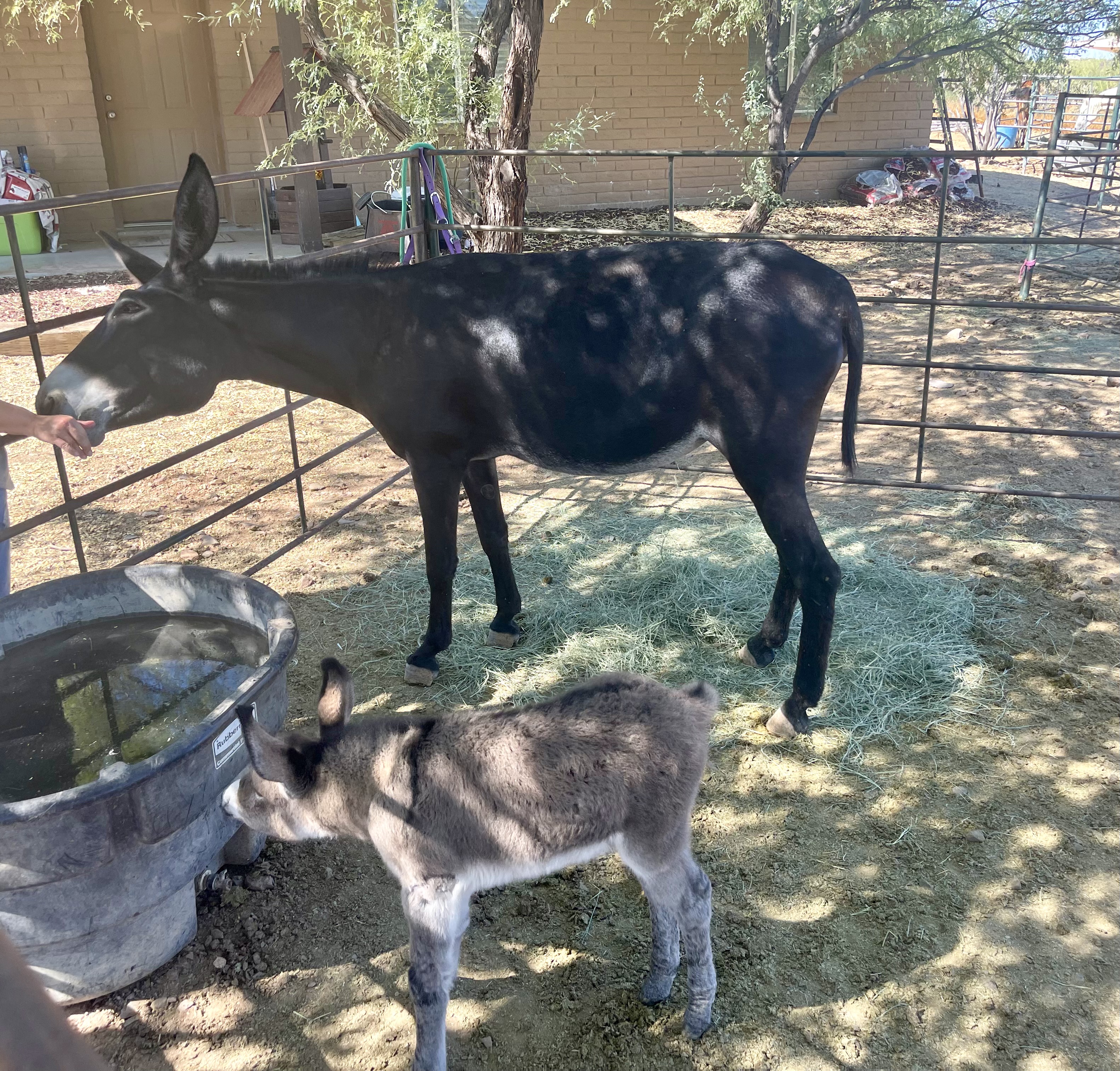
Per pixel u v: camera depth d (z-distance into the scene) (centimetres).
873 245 1305
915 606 447
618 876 314
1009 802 335
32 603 327
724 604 454
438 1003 233
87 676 318
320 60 999
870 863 312
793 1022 260
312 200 1055
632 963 281
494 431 377
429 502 390
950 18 1216
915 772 351
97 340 357
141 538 550
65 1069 60
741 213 1451
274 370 385
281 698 297
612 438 362
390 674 420
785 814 334
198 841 265
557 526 553
